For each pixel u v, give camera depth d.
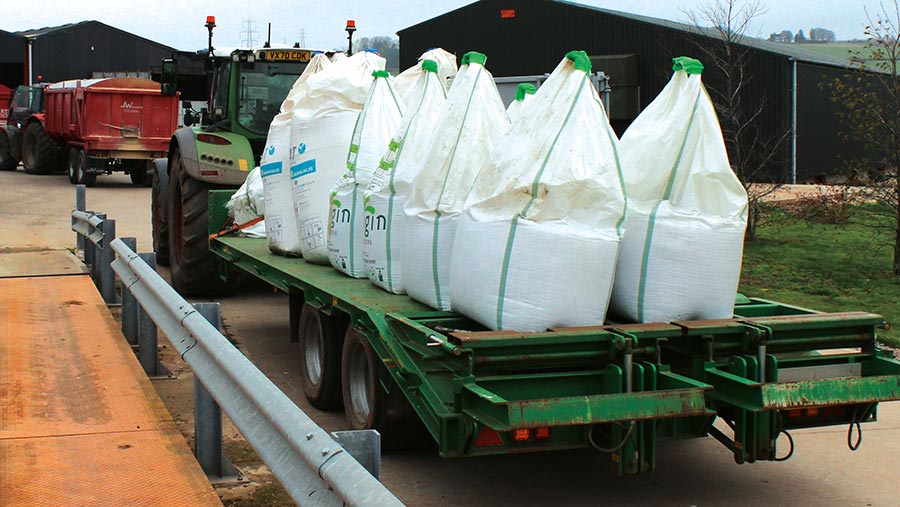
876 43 11.37
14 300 7.70
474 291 4.44
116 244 6.86
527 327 4.29
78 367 5.70
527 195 4.30
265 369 6.95
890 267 10.80
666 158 4.54
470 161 4.87
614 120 23.52
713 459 5.30
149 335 6.30
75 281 8.72
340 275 6.13
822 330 4.57
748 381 4.18
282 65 10.62
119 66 46.06
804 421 4.52
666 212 4.46
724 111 14.35
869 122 10.86
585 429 4.12
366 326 4.95
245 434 3.26
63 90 21.95
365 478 2.29
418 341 4.42
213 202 8.59
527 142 4.40
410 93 6.23
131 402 5.04
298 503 2.64
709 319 4.55
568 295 4.28
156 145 20.84
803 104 21.14
